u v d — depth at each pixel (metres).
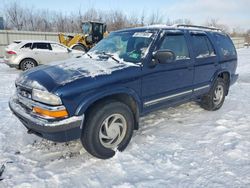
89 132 3.25
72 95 3.03
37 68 3.77
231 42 6.12
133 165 3.31
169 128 4.55
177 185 2.89
